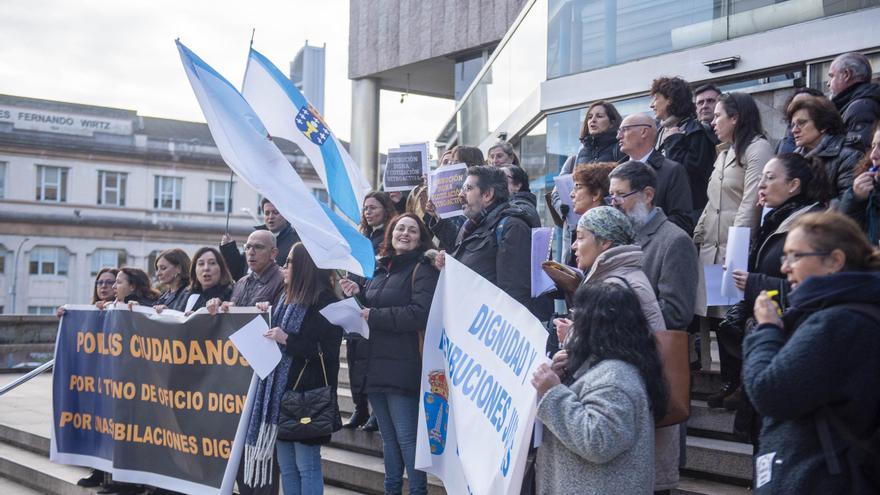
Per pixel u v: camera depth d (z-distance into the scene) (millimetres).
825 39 6836
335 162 6000
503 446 3879
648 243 4273
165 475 5879
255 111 5867
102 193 55188
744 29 7480
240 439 5406
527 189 6027
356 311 5016
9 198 53250
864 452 2604
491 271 5082
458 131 14812
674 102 5980
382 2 19750
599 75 8617
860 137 4715
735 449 4863
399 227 5273
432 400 4594
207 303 5703
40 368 6914
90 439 6496
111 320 6336
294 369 5098
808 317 2764
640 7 8289
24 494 7270
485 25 17391
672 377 3570
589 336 3375
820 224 2828
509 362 4008
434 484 5438
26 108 53625
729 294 4223
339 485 6109
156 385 5965
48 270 54031
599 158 6059
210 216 57281
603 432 3156
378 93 20594
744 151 5363
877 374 2617
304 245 5125
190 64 5195
